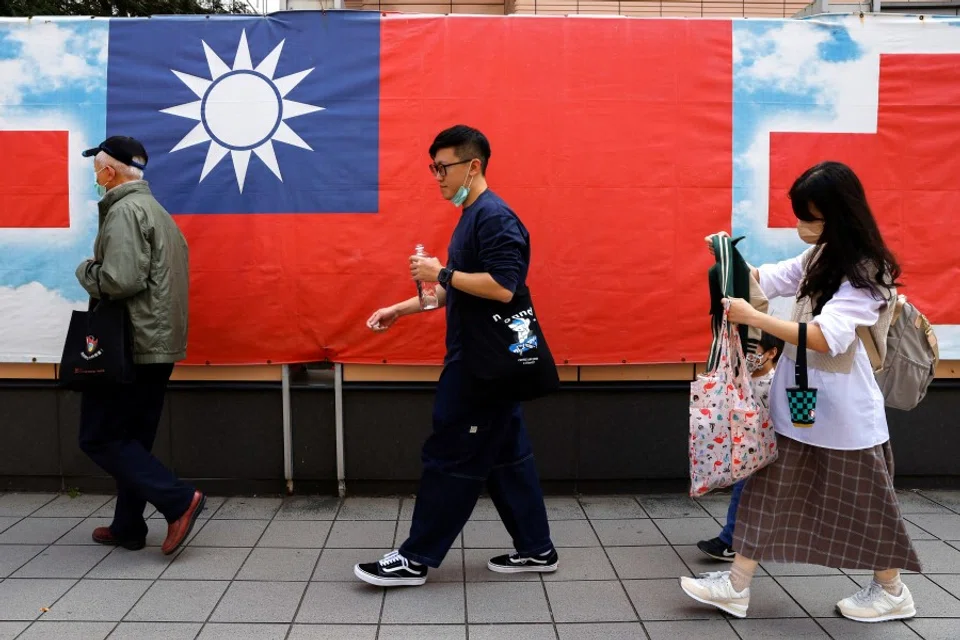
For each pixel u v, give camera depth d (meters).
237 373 4.12
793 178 4.04
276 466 4.16
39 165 4.01
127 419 3.39
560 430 4.18
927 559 3.43
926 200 4.05
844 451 2.71
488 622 2.89
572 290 4.04
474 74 3.96
